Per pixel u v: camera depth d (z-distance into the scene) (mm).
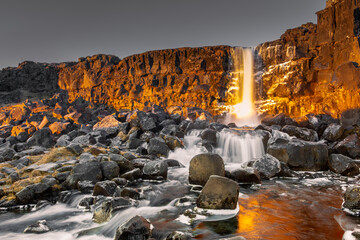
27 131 18203
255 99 23000
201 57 23641
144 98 25328
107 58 28172
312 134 13352
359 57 16531
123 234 5070
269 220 6184
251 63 23250
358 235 4746
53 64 33281
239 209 6863
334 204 7145
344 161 10125
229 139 14000
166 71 24562
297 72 20484
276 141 11734
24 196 7609
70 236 5867
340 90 17328
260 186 8930
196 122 16625
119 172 10062
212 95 23641
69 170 9242
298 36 21031
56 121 18984
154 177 9852
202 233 5574
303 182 9367
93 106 26406
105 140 15695
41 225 6121
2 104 29000
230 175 9336
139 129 15992
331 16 18594
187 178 10133
